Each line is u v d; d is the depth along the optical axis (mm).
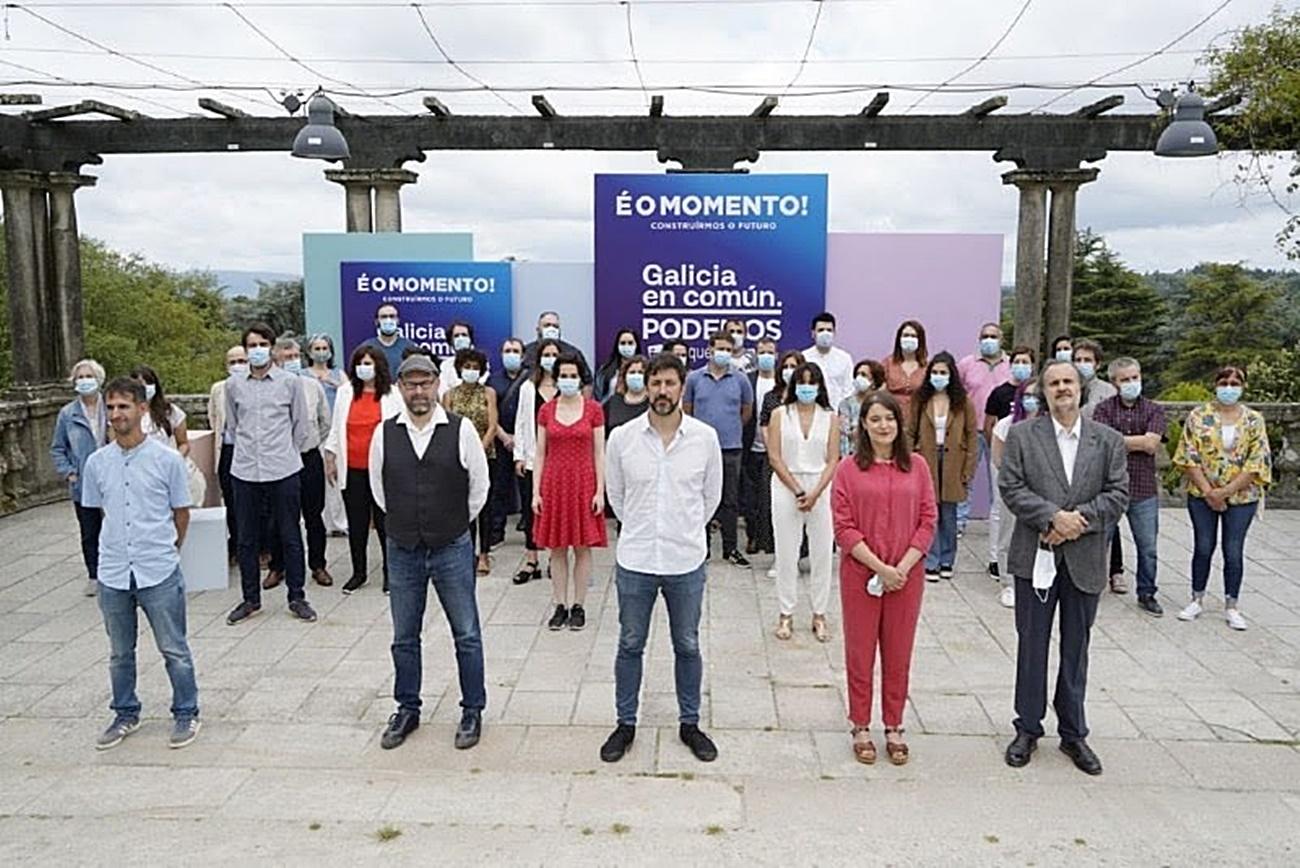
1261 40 8680
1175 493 9664
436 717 4906
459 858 3650
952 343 9266
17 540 8516
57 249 10164
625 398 6660
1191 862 3625
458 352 7750
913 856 3654
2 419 9273
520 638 6027
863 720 4445
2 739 4680
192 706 4641
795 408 5988
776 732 4734
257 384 6305
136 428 4504
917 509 4379
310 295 9625
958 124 9281
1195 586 6434
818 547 6008
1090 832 3826
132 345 35188
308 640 6008
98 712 4977
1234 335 32281
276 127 9695
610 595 6922
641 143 9453
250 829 3855
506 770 4344
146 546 4480
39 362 10148
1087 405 6727
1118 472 4250
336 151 8219
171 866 3598
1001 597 6812
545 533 6117
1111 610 6605
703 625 6316
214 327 45406
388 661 5652
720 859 3635
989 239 9133
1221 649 5883
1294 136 8859
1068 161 9281
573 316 9469
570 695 5168
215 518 4852
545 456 6133
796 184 9008
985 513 9172
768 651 5855
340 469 6867
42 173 9898
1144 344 34750
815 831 3832
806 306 9141
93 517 6688
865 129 9312
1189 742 4637
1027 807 4020
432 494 4426
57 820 3930
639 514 4398
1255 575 7418
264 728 4781
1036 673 4398
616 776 4285
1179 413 9570
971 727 4801
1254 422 6211
